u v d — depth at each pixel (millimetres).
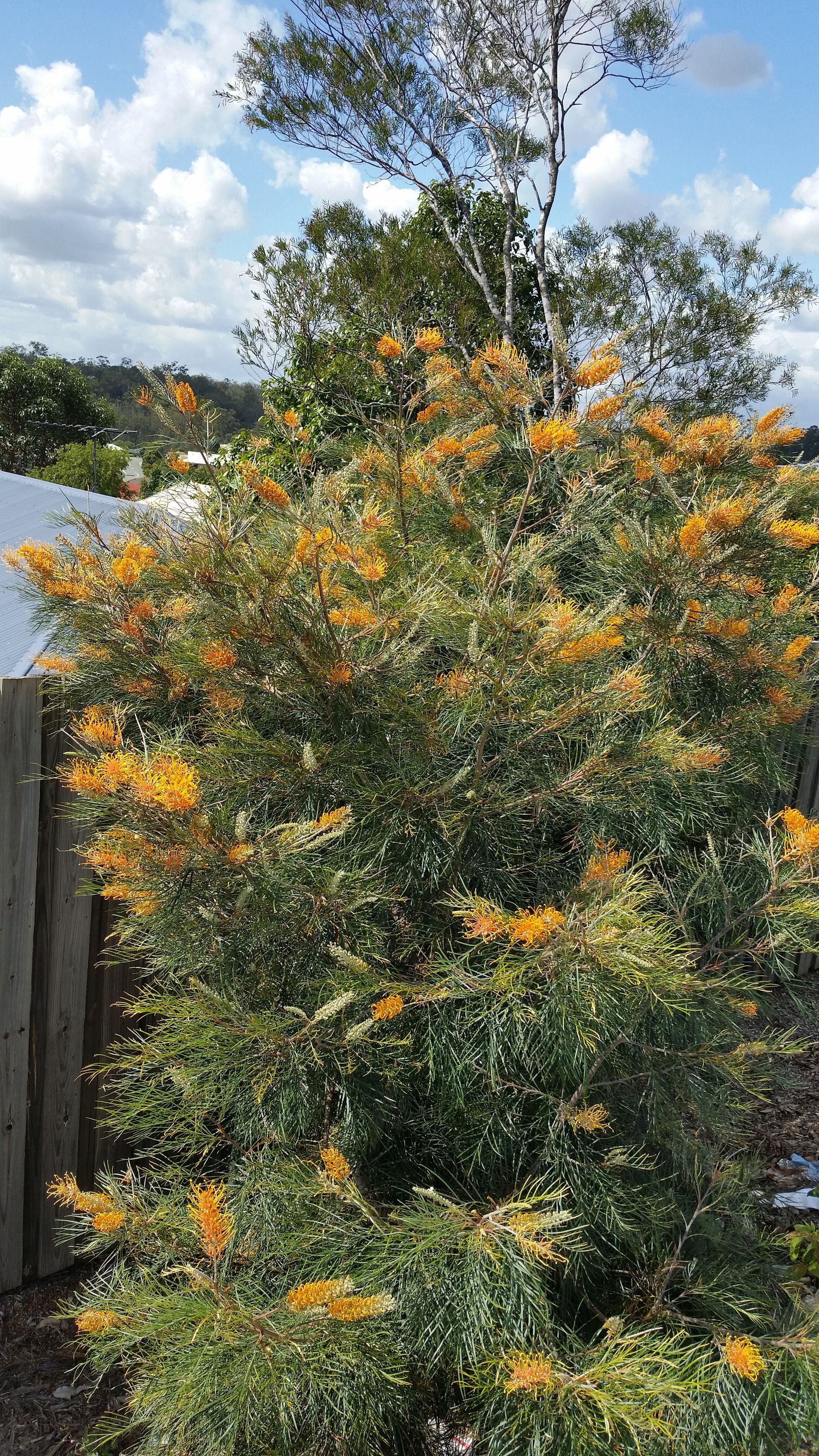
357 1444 1782
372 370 6125
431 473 2617
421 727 2111
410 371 3006
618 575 2551
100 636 2244
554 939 1747
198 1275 1654
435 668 2445
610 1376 1682
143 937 2271
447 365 2691
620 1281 2152
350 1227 1949
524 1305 1777
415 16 7094
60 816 2635
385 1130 2127
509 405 2822
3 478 5336
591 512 2729
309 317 6332
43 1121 2725
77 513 2643
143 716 2525
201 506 2254
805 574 3039
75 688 2518
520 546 2254
